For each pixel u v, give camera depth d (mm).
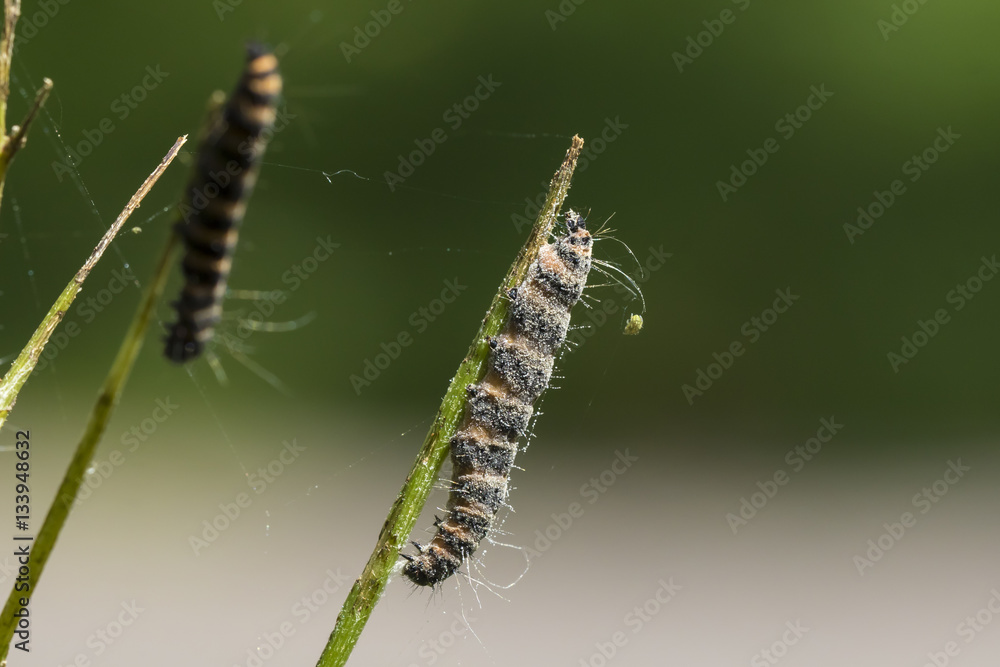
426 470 284
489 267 608
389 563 282
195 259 268
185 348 270
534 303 292
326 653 280
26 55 530
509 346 292
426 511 340
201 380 564
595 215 600
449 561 293
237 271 555
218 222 267
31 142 519
